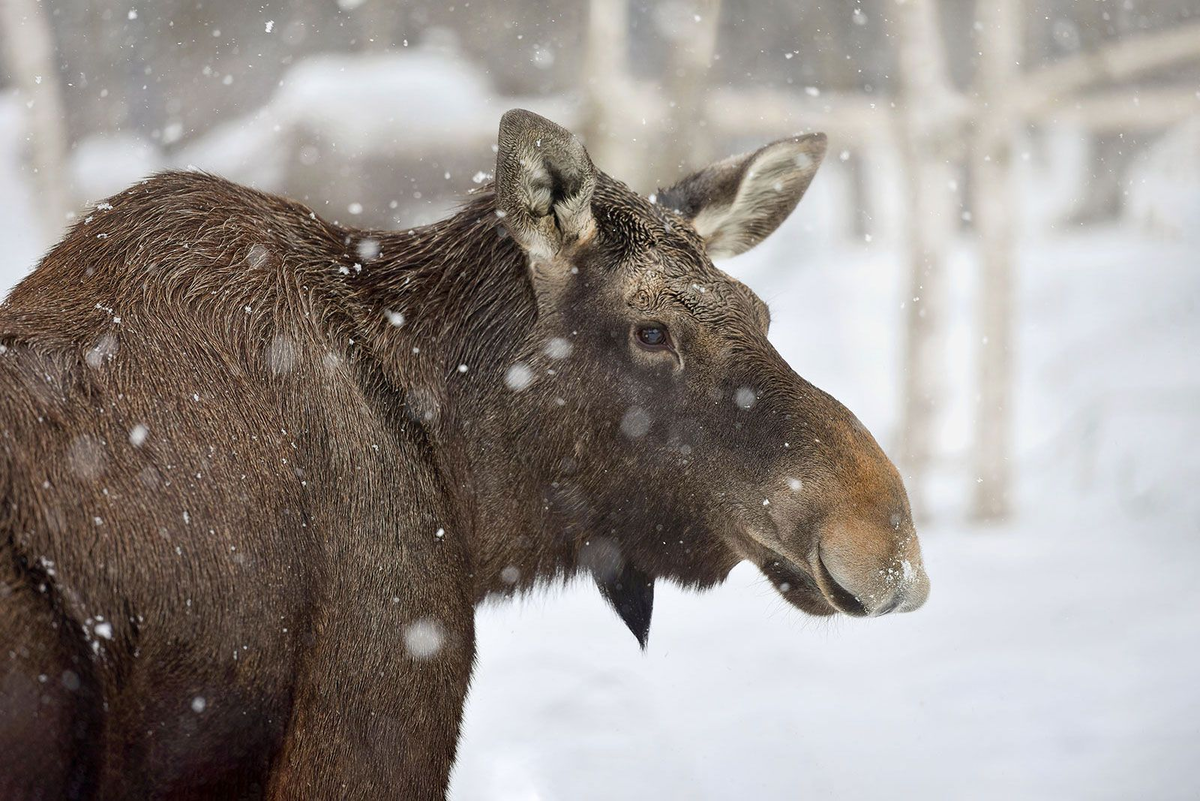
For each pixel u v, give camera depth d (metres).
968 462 34.09
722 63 49.72
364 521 8.84
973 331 48.66
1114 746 14.58
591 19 33.69
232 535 8.09
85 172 42.97
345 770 8.52
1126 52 35.75
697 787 13.84
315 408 8.88
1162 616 20.86
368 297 9.83
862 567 8.91
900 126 34.53
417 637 8.85
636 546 10.12
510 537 10.09
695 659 19.67
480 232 10.12
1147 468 33.59
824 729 15.82
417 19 51.72
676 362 9.66
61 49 46.03
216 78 48.72
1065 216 74.19
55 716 7.35
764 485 9.39
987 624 21.17
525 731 15.66
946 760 14.58
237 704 8.18
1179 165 64.94
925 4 34.12
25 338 8.05
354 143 37.62
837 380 47.72
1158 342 44.09
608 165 33.50
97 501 7.66
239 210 9.49
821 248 67.75
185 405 8.25
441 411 9.73
